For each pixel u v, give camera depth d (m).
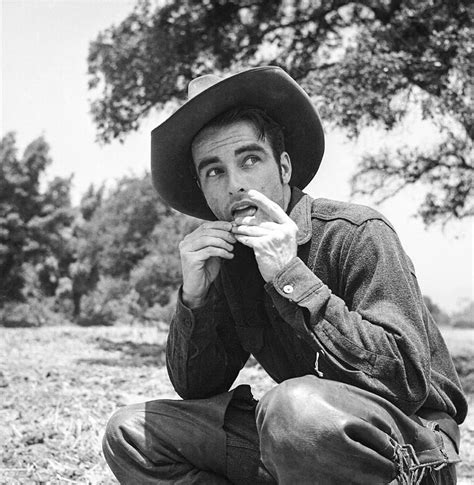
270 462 2.45
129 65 16.50
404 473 2.45
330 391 2.42
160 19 16.47
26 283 35.12
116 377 9.71
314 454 2.35
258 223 2.73
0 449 5.28
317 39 16.45
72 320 35.12
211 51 16.66
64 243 35.50
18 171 34.94
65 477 4.64
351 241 2.74
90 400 7.56
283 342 2.89
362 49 13.80
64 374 9.87
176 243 27.02
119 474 2.86
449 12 13.93
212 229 2.79
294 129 3.03
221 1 16.34
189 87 2.98
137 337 17.86
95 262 35.47
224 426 2.82
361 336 2.53
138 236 34.56
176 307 2.88
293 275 2.59
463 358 15.28
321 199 2.92
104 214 36.00
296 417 2.37
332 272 2.78
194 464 2.80
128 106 16.62
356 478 2.37
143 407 2.90
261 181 2.80
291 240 2.65
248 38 16.61
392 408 2.51
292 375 2.99
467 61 12.91
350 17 16.25
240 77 2.79
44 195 35.47
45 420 6.38
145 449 2.80
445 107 13.36
